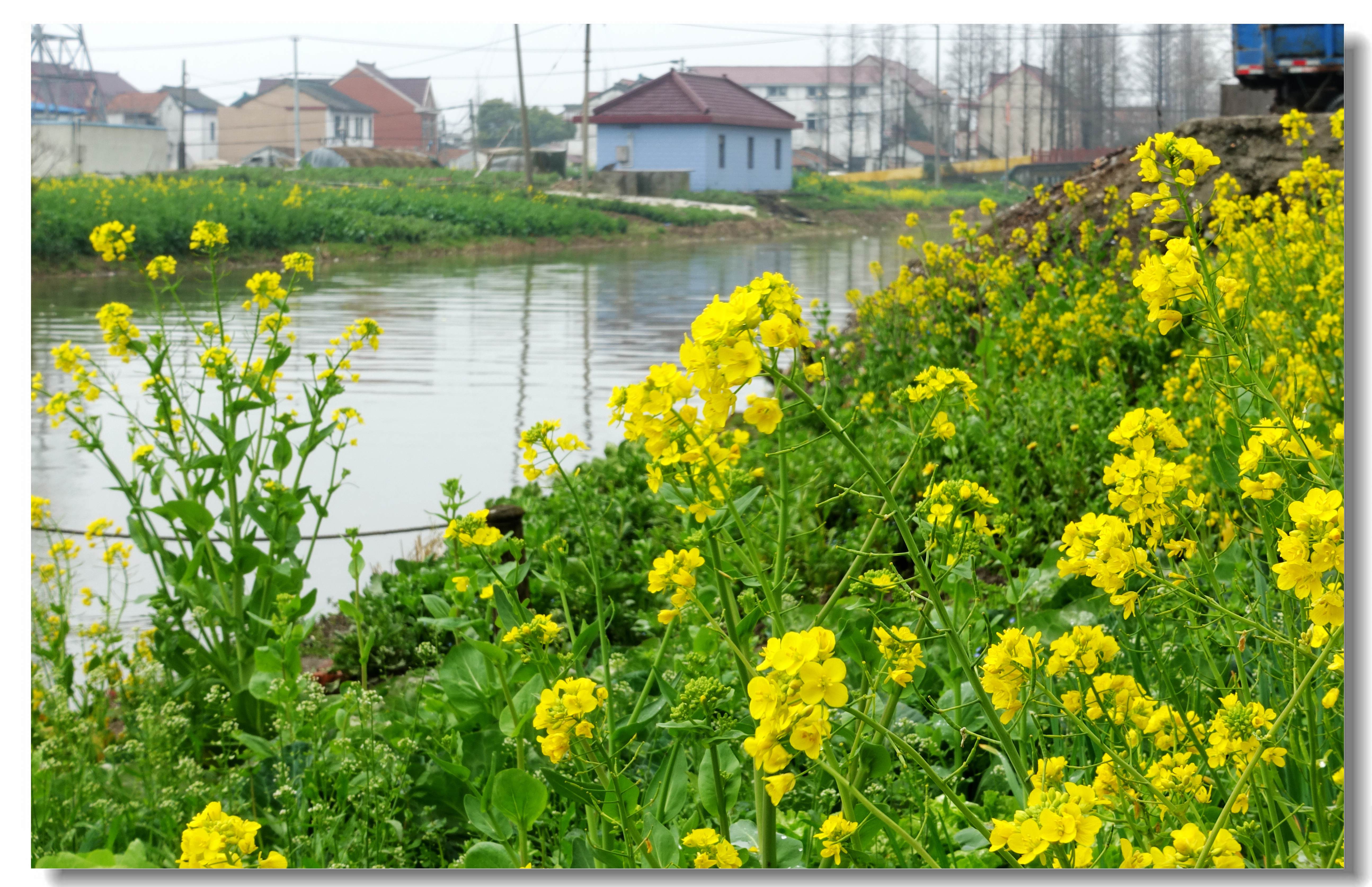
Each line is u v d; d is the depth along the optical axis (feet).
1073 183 24.62
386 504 20.36
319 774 8.20
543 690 6.77
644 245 94.68
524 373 34.01
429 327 44.32
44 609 10.96
